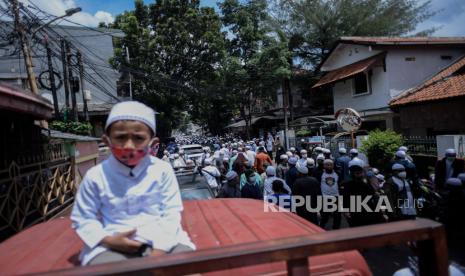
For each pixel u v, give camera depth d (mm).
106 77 23484
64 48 14594
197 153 20594
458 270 2361
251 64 26781
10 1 9422
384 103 16250
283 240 1169
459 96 10602
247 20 28312
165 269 1026
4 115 4688
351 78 18391
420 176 10625
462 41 15969
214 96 27312
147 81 24109
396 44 15656
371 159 11164
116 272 992
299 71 28703
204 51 25766
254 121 31172
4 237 3893
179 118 31312
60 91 20203
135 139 1576
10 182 4223
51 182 5863
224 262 1072
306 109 30047
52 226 2494
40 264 1671
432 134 12555
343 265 1683
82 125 12930
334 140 14867
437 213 5879
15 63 19516
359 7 25984
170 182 1747
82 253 1584
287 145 20703
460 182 5254
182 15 25500
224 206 2904
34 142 5637
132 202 1602
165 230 1591
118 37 23234
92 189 1604
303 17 27516
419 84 15875
